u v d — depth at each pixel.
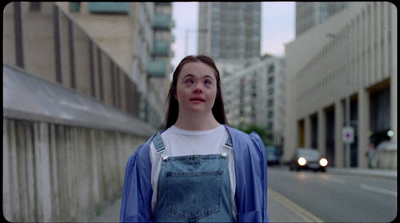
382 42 33.28
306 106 62.19
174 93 2.18
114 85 14.95
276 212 8.61
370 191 13.41
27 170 4.77
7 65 5.23
